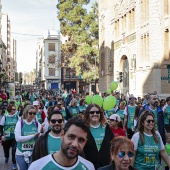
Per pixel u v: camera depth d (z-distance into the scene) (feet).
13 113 37.06
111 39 137.49
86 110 22.66
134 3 110.63
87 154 21.17
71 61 176.65
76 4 185.16
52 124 18.66
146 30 100.07
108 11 140.77
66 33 189.37
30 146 25.04
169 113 47.44
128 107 45.60
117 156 13.37
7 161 39.04
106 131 22.41
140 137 20.49
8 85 142.72
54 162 11.80
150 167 20.52
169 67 81.00
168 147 26.32
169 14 88.48
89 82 193.47
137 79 107.04
